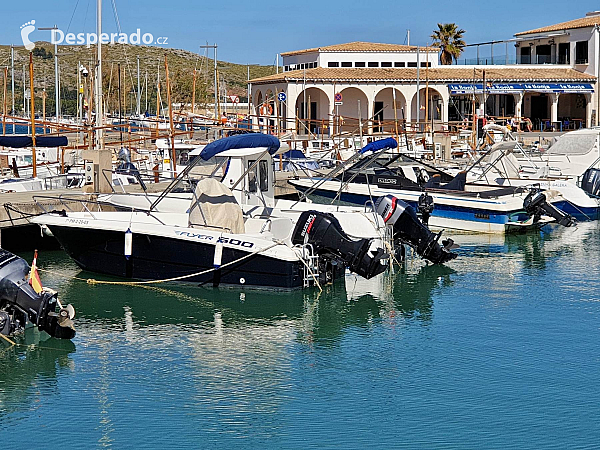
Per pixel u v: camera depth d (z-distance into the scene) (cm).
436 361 1352
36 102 8712
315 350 1404
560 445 1055
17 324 1414
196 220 1730
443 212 2486
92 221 1789
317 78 5588
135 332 1482
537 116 6388
